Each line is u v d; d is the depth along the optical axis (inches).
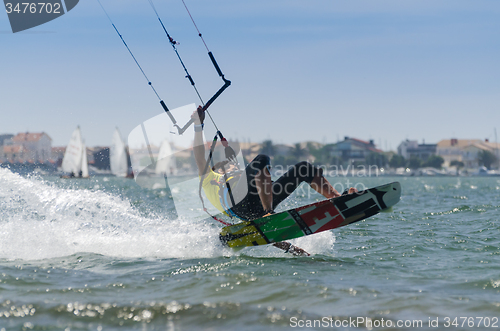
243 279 616.7
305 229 791.7
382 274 651.5
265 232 788.6
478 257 763.4
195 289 574.9
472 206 1758.1
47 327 456.4
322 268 688.4
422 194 2945.4
